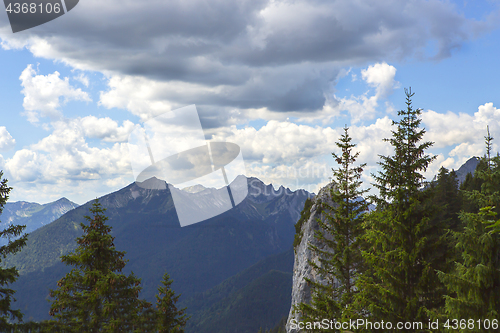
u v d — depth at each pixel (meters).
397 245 17.78
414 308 16.31
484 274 12.77
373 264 17.52
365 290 17.02
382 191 18.53
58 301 20.16
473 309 12.98
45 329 18.62
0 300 17.41
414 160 18.06
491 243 12.88
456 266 14.56
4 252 17.72
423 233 17.19
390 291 16.48
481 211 10.38
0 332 17.30
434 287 16.28
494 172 14.29
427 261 16.73
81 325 19.73
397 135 18.39
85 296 20.30
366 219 18.98
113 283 20.11
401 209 17.67
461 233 13.91
